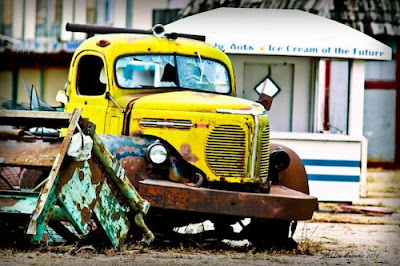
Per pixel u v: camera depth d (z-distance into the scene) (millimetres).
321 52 22641
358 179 22766
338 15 36000
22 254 13000
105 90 15719
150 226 14984
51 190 11914
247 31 22469
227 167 14602
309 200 14266
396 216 21547
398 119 37938
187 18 22516
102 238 13148
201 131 14633
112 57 15766
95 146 12289
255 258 13891
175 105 14805
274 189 15055
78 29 16859
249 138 14641
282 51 22469
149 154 14336
